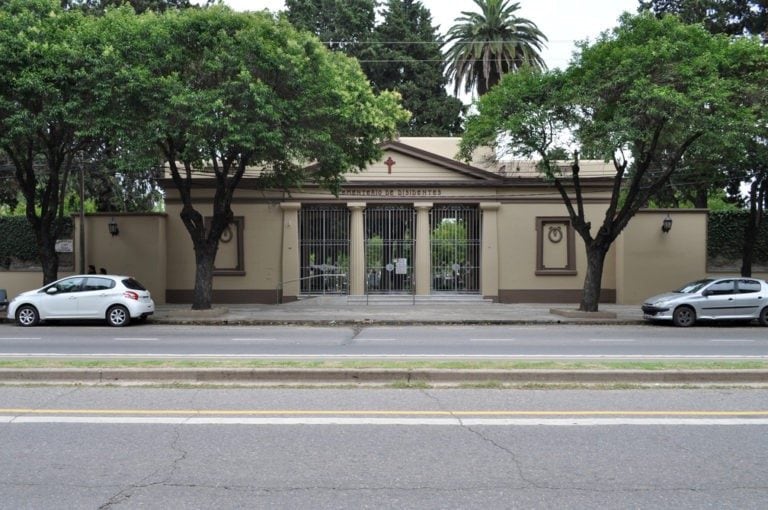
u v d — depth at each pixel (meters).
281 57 18.77
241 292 27.14
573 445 6.19
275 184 24.02
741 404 7.73
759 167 23.41
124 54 18.92
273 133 18.44
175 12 19.83
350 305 25.98
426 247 27.41
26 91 18.28
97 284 19.42
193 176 27.09
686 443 6.25
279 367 9.20
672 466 5.63
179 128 19.06
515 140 20.70
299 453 5.95
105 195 35.12
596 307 22.05
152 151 19.50
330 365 9.45
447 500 4.88
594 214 27.31
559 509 4.73
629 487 5.16
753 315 19.58
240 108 18.67
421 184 27.22
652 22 19.17
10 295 27.22
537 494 5.01
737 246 30.03
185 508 4.73
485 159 24.98
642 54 18.03
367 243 27.66
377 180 27.20
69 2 31.00
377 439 6.37
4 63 18.23
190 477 5.35
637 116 18.25
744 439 6.38
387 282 27.62
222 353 12.63
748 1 30.48
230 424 6.86
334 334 17.19
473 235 27.88
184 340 15.34
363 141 21.89
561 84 19.94
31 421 6.95
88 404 7.68
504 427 6.77
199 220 22.11
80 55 18.39
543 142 20.42
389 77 46.56
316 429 6.69
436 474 5.43
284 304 26.31
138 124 19.02
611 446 6.16
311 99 19.70
